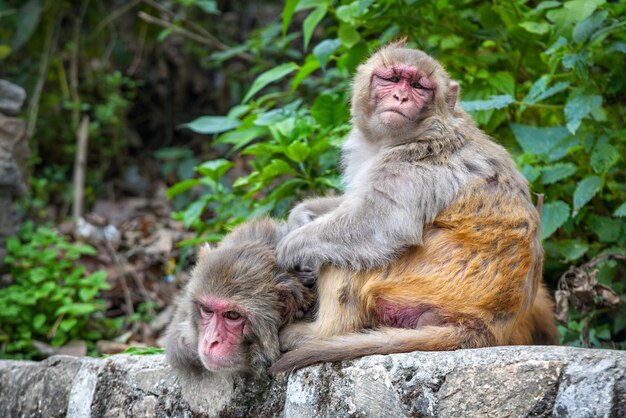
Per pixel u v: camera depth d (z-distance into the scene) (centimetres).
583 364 527
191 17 1698
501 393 544
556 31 889
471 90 945
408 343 617
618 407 506
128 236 1404
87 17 1720
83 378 766
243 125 1027
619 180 900
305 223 715
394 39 982
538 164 882
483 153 686
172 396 703
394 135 707
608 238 862
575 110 827
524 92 967
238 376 664
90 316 1175
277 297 657
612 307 835
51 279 1172
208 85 1756
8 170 1208
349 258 652
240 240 707
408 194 658
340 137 953
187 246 1161
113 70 1734
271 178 973
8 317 1125
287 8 1012
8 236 1221
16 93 1258
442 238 652
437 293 640
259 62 1459
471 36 977
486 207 659
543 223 841
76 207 1480
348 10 962
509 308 648
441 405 560
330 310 654
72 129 1625
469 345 629
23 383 829
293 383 631
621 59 870
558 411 525
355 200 671
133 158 1719
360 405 594
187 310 690
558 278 916
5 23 1645
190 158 1619
